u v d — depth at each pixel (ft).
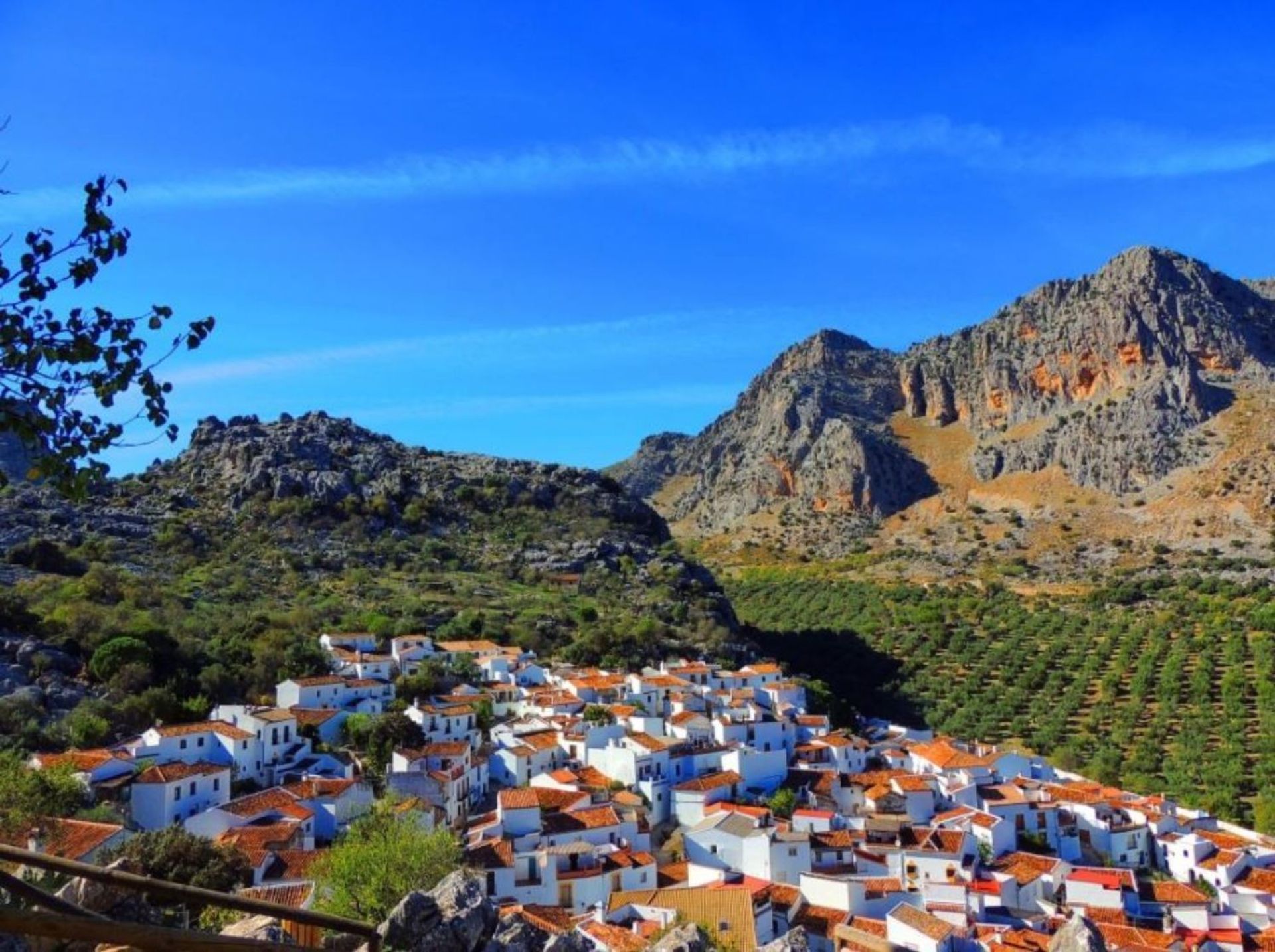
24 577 508.94
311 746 344.49
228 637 450.30
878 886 254.68
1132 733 526.98
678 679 460.55
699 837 283.59
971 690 623.36
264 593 578.25
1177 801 418.10
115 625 407.23
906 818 313.12
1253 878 292.20
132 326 50.42
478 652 480.23
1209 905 269.64
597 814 289.94
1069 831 335.26
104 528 645.10
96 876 44.73
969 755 387.96
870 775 353.72
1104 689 600.39
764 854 271.28
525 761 343.26
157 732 304.09
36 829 198.18
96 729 316.60
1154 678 621.72
